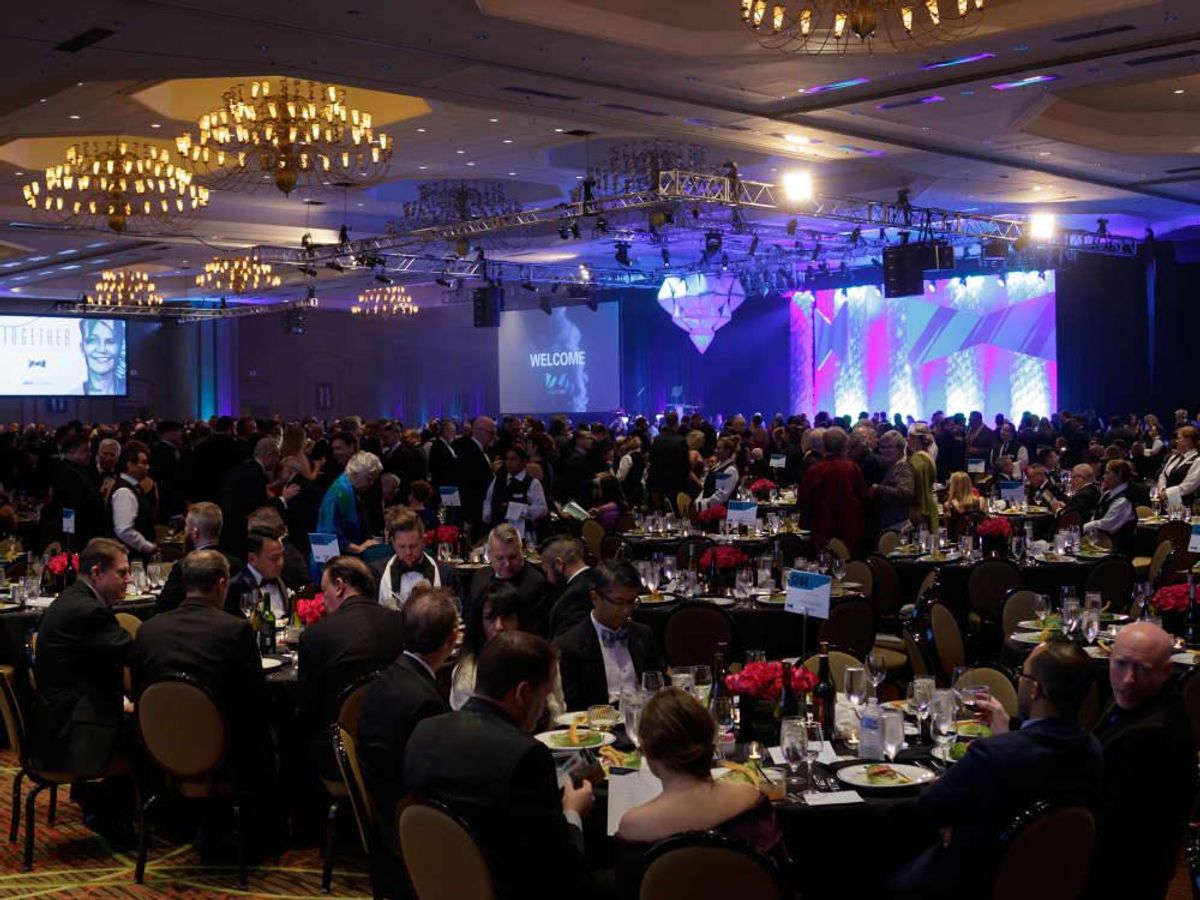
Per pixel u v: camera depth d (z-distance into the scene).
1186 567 8.54
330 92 15.15
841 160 17.72
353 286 31.70
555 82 12.30
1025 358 26.17
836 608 7.13
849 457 11.83
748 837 3.28
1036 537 12.52
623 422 31.47
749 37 11.37
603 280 29.48
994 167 17.30
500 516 11.24
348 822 6.13
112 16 9.73
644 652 5.47
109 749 5.86
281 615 6.88
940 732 4.29
